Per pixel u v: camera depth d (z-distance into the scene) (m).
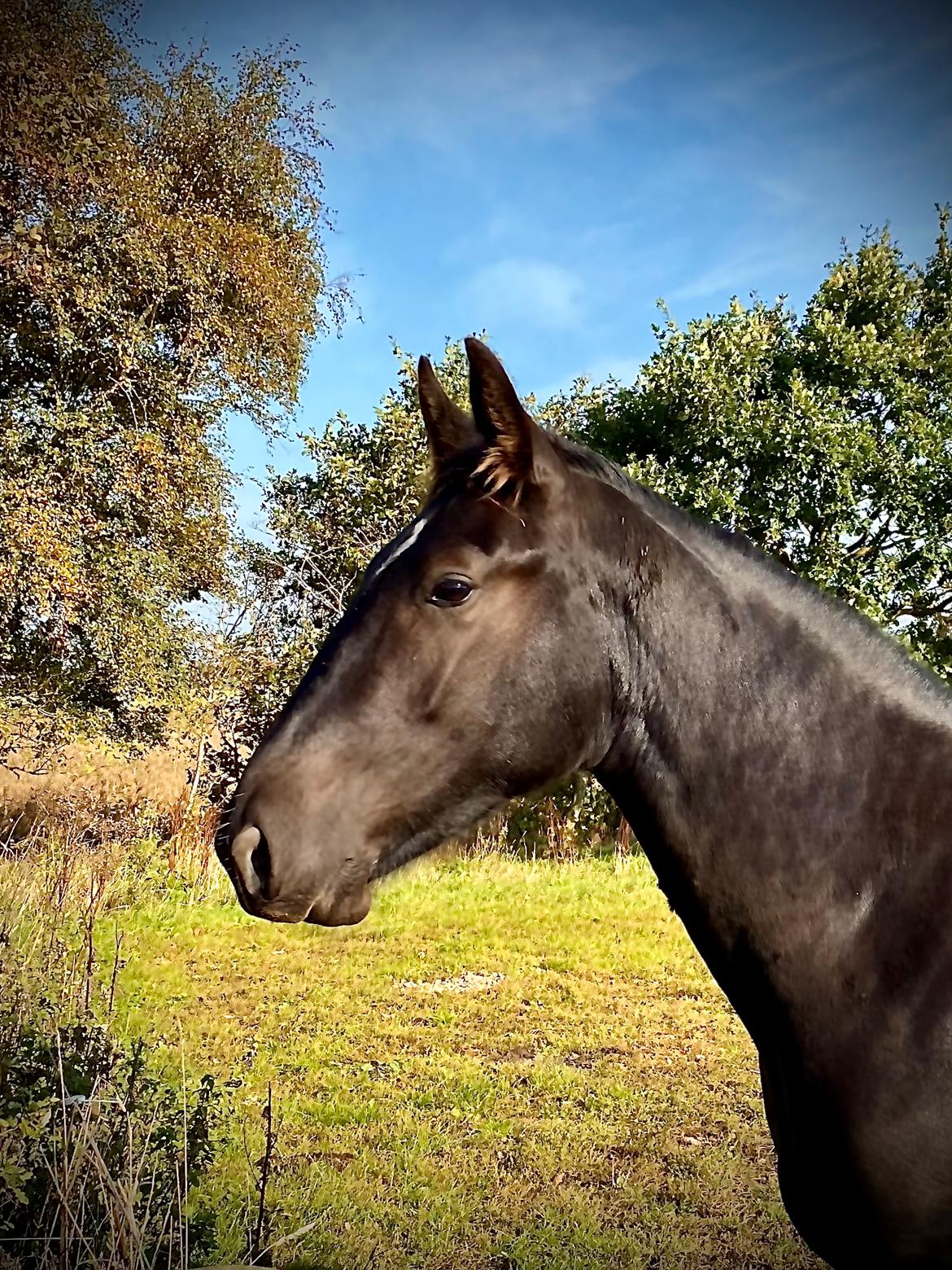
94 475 10.52
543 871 9.82
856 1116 1.48
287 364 12.96
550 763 1.72
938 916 1.52
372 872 1.68
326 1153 3.96
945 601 11.21
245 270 11.98
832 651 1.73
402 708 1.66
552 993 6.18
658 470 11.18
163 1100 2.97
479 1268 3.18
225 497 12.04
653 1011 5.86
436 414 1.85
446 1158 3.95
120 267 11.29
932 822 1.60
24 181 10.53
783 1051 1.62
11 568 9.65
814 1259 3.28
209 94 12.78
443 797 1.69
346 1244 3.21
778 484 10.88
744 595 1.77
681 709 1.71
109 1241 2.33
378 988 6.31
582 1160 3.93
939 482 10.64
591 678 1.72
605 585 1.73
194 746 11.91
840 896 1.59
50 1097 2.62
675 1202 3.65
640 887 9.14
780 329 11.88
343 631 1.73
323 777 1.64
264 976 6.55
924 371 11.38
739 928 1.67
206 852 9.80
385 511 12.68
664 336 11.87
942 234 11.90
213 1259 2.66
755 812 1.66
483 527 1.67
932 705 1.72
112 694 11.59
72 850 8.89
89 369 11.52
